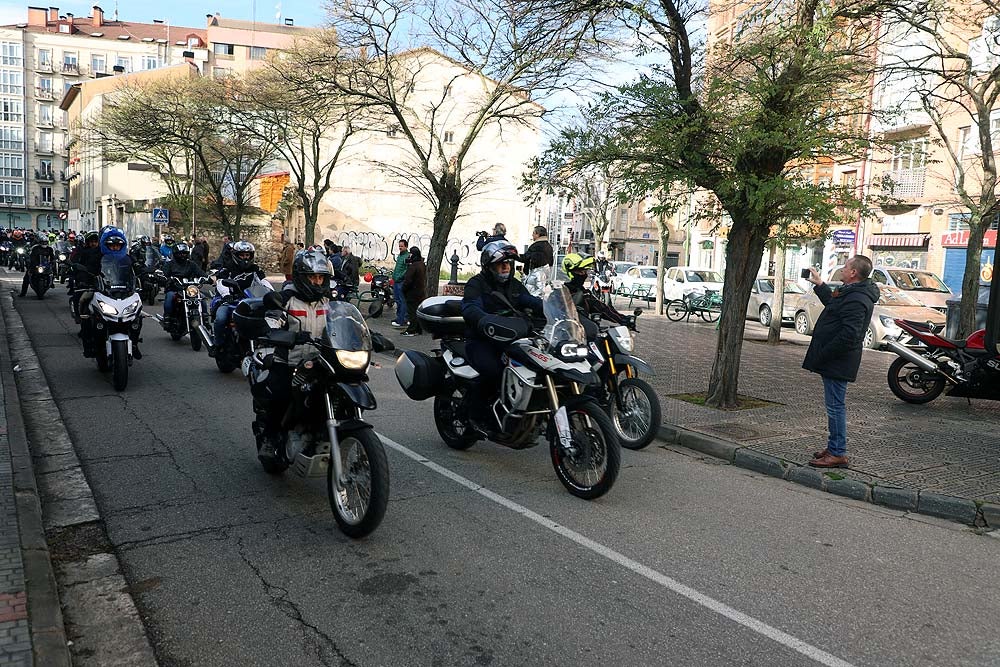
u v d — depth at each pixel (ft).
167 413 25.99
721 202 29.30
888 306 54.24
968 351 29.81
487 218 153.07
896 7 31.04
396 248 151.53
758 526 17.03
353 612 12.31
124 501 17.29
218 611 12.27
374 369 37.24
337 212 148.87
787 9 29.04
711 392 29.58
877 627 12.30
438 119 124.67
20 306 59.36
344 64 53.21
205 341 33.76
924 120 79.25
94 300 30.07
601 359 22.08
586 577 13.88
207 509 16.87
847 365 20.83
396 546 15.06
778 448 22.98
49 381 31.14
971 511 17.90
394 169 89.71
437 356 22.40
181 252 43.27
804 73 26.55
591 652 11.24
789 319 70.74
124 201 163.12
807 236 28.99
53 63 286.87
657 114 28.81
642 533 16.25
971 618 12.73
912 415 28.94
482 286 20.45
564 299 19.12
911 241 91.15
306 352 15.67
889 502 19.07
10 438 20.53
